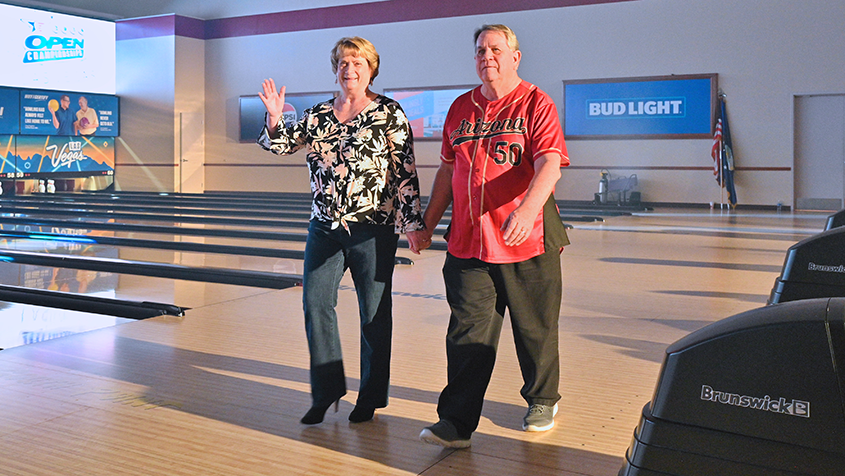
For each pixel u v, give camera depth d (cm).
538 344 228
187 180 1667
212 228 931
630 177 1314
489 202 217
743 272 559
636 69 1305
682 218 1068
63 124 1591
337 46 236
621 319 396
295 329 380
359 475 198
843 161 1204
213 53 1669
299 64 1582
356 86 234
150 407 255
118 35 1677
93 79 1647
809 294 312
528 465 205
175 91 1620
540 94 217
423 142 1479
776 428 131
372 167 233
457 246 222
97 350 336
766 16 1217
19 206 1260
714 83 1253
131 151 1692
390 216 238
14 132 1501
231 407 256
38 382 284
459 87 1436
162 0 1692
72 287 525
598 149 1347
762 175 1250
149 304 438
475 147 220
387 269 239
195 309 435
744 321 137
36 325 420
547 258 221
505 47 217
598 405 256
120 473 199
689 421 139
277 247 761
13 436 227
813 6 1188
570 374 294
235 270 582
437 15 1443
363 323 241
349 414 249
